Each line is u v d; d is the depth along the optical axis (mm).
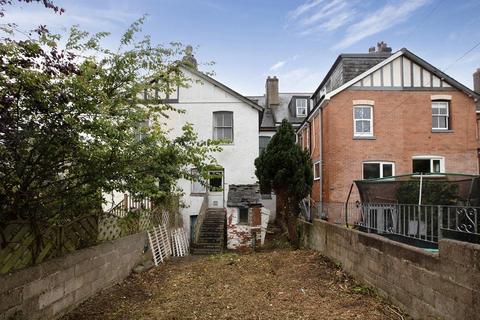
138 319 5727
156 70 6664
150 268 10102
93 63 5508
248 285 7754
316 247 11258
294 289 7223
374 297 6340
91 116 4652
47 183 5031
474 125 17219
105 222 7824
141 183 5527
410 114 17094
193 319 5727
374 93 17109
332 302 6230
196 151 5859
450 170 16938
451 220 5996
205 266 10117
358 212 9703
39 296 5219
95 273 7078
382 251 6246
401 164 16844
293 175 12867
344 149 16812
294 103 29016
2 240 4578
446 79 17172
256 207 16766
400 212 7070
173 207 14602
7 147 4043
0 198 4582
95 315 5922
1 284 4480
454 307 4176
